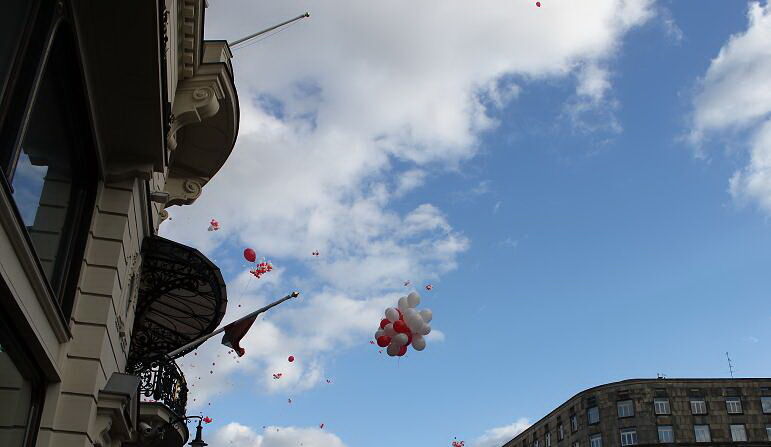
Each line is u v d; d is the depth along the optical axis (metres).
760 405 50.75
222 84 11.82
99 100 8.23
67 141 8.01
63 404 8.10
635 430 50.59
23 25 6.02
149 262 11.51
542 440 60.69
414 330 11.65
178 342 14.16
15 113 5.98
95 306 8.59
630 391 52.06
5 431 7.02
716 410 50.62
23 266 6.31
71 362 8.29
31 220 7.14
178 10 10.55
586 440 53.41
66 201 8.23
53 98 7.24
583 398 54.88
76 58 7.39
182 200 14.13
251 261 11.82
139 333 13.91
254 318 12.16
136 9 7.20
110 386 8.73
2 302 6.23
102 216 9.00
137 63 7.80
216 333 12.21
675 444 49.41
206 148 13.72
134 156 9.18
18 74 5.95
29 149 6.82
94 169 8.92
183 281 11.95
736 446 49.34
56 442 7.92
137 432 11.95
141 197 9.75
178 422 13.32
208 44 12.20
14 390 7.16
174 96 11.34
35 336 6.94
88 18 7.25
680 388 51.50
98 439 8.59
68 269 8.37
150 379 12.73
